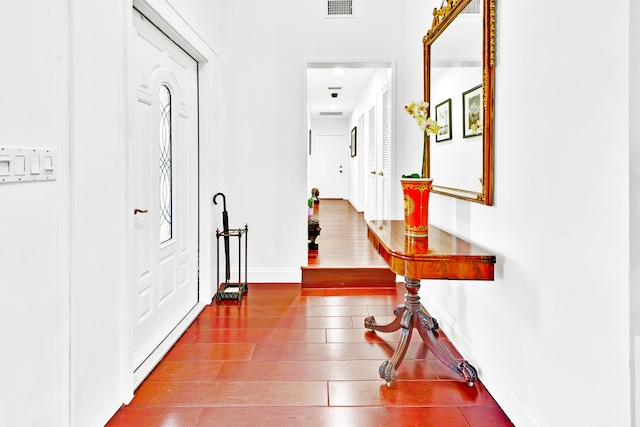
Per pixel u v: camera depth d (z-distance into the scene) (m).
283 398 1.85
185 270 2.88
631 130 1.02
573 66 1.25
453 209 2.37
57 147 1.35
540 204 1.45
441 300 2.69
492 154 1.84
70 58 1.40
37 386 1.27
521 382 1.60
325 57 3.62
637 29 1.00
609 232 1.10
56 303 1.35
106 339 1.65
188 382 1.99
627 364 1.05
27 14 1.21
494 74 1.83
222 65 3.57
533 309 1.51
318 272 3.70
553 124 1.37
